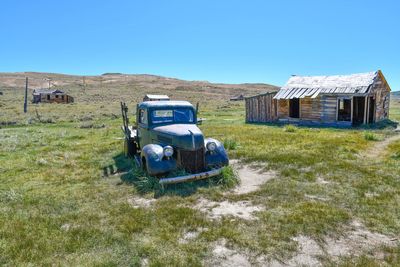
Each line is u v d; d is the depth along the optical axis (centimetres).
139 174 828
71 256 434
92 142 1538
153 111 889
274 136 1598
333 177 804
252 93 12456
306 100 2350
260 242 467
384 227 515
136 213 589
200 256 434
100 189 756
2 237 498
